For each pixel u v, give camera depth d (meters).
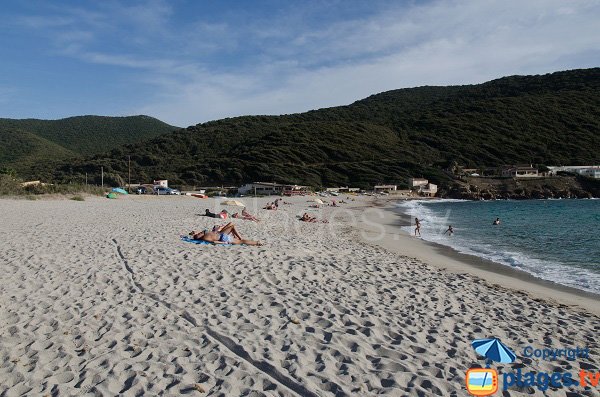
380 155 104.00
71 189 42.00
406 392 4.64
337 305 7.61
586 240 21.33
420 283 9.91
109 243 12.55
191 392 4.44
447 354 5.77
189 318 6.61
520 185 89.69
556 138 110.12
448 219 35.19
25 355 5.19
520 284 11.34
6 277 8.35
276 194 72.56
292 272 9.96
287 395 4.47
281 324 6.52
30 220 18.38
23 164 104.81
